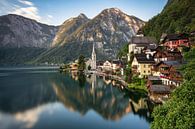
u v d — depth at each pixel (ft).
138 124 223.10
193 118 101.55
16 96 375.25
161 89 292.40
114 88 444.55
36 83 536.42
